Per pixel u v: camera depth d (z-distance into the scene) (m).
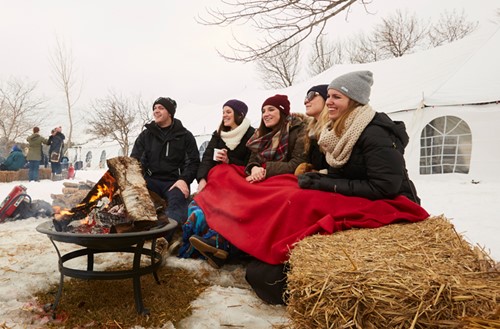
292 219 2.24
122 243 1.84
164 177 3.74
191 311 2.03
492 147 8.15
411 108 9.26
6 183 9.97
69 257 2.18
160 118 3.71
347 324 1.19
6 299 2.09
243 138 3.58
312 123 2.96
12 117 28.84
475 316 1.10
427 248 1.61
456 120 8.71
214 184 3.11
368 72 2.41
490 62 9.47
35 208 4.68
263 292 2.16
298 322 1.36
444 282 1.20
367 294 1.20
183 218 3.33
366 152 2.27
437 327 1.12
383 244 1.70
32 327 1.79
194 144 3.83
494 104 8.24
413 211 2.17
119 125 22.84
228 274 2.61
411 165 9.32
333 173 2.51
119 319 1.90
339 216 2.15
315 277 1.33
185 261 2.81
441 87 9.32
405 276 1.27
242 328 1.86
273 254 2.11
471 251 1.56
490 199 5.64
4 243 3.31
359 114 2.32
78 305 2.04
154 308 2.04
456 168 8.66
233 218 2.55
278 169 2.92
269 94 15.20
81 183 5.57
